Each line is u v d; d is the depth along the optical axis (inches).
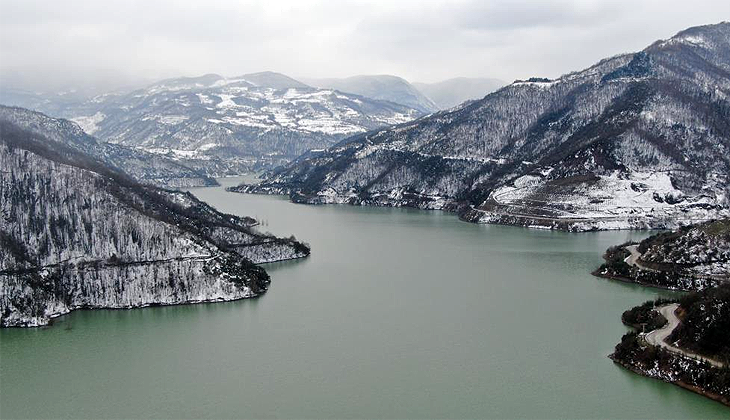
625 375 6540.4
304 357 7057.1
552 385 6299.2
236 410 5851.4
